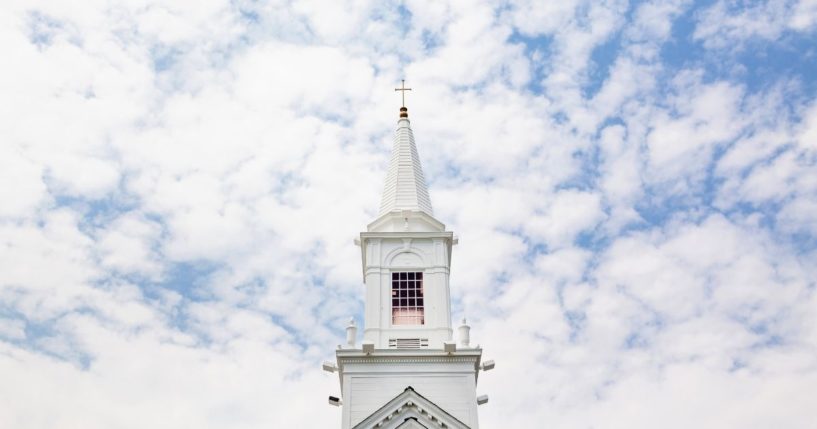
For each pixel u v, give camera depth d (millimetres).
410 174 48281
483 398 41000
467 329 41969
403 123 52156
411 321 42531
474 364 40656
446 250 44688
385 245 44500
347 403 39438
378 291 43094
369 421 37750
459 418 39062
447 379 40188
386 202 47312
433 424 37938
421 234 44594
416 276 43812
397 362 40531
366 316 42438
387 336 41875
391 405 38156
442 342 41656
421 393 39750
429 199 47938
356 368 40438
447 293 43281
